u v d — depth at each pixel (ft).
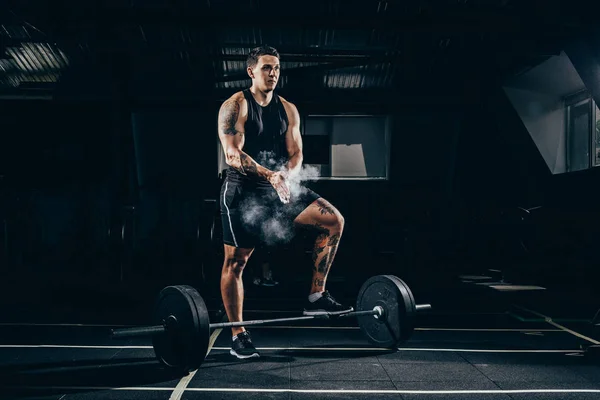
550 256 30.42
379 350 12.17
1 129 38.70
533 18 23.77
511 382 9.43
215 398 8.43
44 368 10.42
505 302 21.65
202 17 23.70
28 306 20.12
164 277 29.60
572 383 9.37
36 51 34.27
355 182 41.37
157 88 34.86
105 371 10.18
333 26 23.91
